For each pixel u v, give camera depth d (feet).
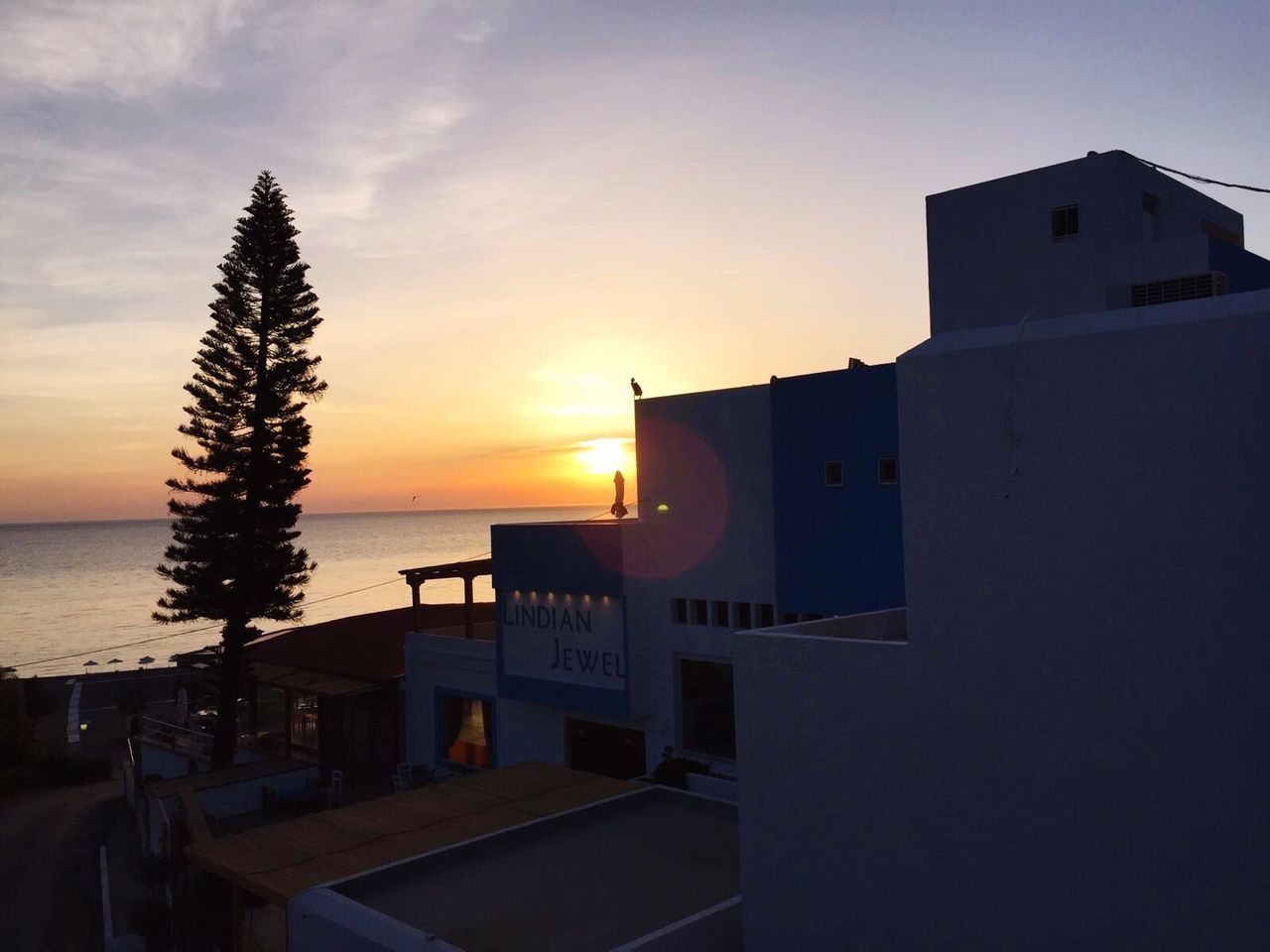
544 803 39.37
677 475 54.44
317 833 36.17
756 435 50.14
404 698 75.05
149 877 58.08
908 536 20.68
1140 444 17.24
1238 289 27.55
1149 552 17.07
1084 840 17.74
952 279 31.76
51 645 295.07
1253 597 15.88
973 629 19.44
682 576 53.98
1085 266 28.55
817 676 22.33
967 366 19.71
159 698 174.09
